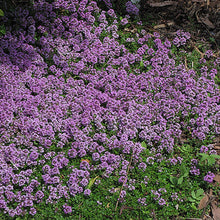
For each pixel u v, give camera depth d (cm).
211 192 85
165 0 111
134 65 100
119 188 84
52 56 97
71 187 82
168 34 107
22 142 86
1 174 82
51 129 87
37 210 81
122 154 86
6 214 80
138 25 106
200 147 90
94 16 104
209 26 110
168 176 86
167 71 98
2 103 88
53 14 101
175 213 82
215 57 105
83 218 80
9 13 99
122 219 81
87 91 92
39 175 84
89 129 88
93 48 99
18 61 94
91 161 86
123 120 89
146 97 94
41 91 91
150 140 89
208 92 97
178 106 93
